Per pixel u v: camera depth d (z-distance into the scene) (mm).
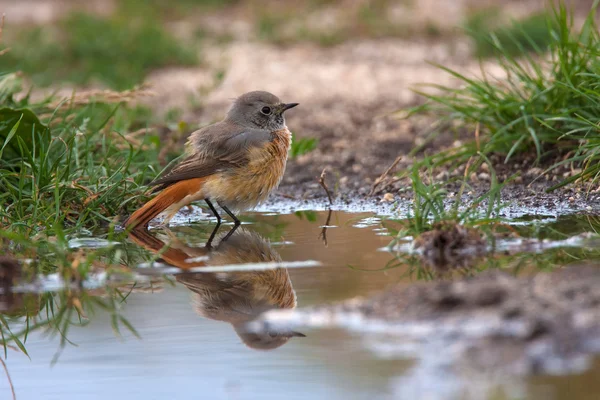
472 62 24672
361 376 6312
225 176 12031
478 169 13398
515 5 32031
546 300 6902
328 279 8906
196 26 33500
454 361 6355
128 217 12195
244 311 8242
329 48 29078
